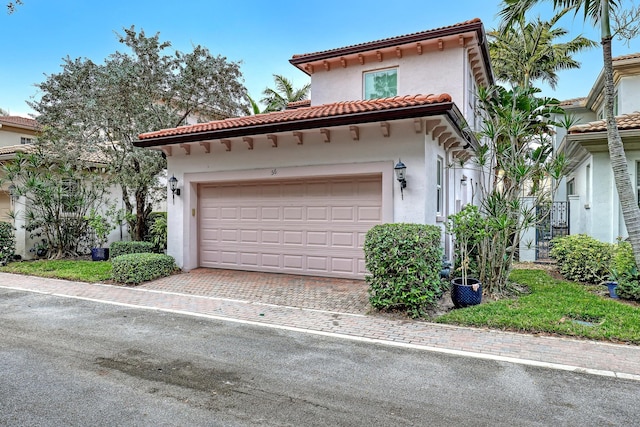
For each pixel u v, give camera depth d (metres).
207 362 4.84
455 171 11.94
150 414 3.60
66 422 3.46
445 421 3.50
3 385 4.18
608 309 6.68
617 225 10.59
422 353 5.13
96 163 14.32
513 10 9.05
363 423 3.46
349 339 5.69
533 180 8.52
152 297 8.28
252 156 10.21
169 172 11.31
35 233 14.07
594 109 18.56
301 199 10.14
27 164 13.48
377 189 9.27
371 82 13.80
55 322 6.54
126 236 16.11
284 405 3.78
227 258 11.09
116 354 5.10
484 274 8.06
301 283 9.31
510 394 4.00
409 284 6.60
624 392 4.04
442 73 12.70
